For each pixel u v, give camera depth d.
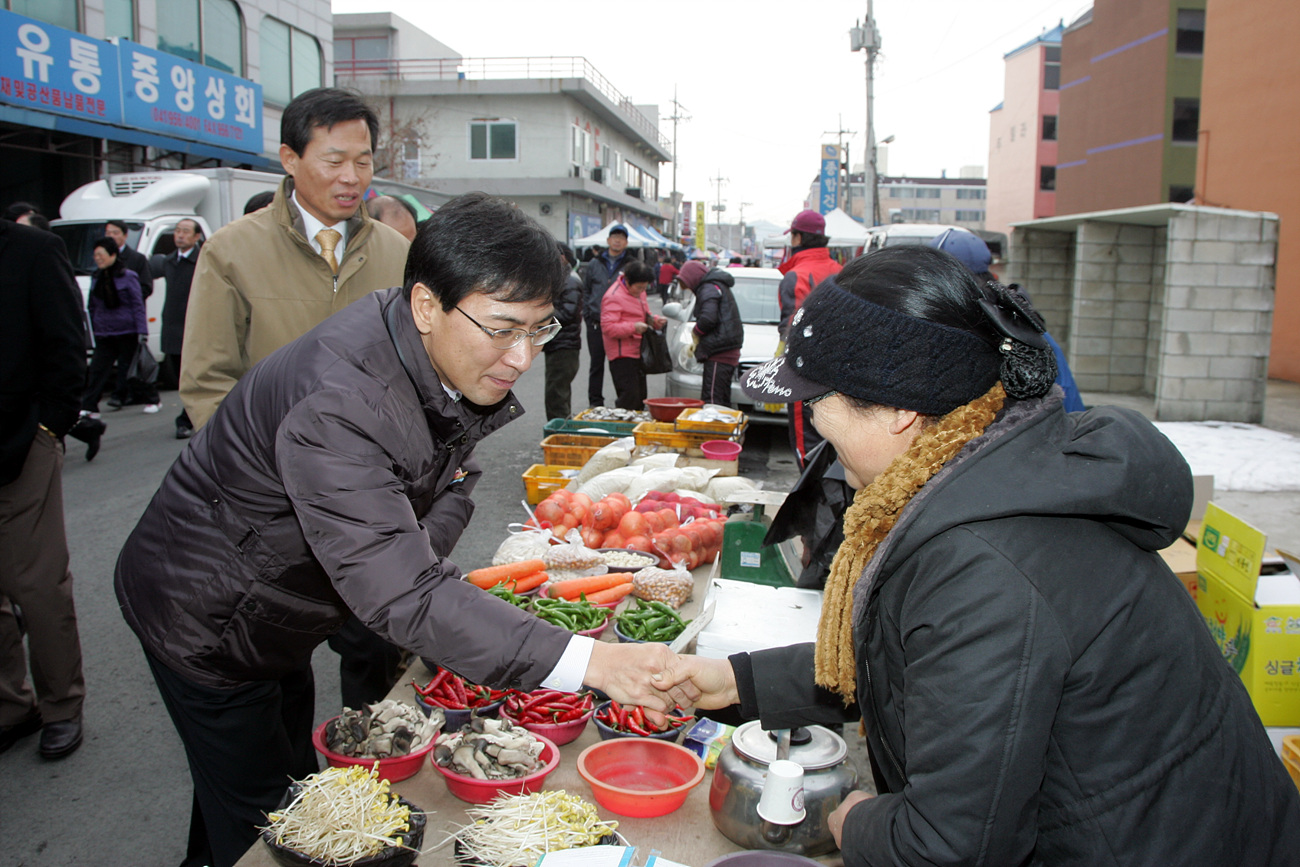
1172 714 1.11
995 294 1.21
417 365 1.56
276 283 2.68
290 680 2.31
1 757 3.10
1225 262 8.74
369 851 1.51
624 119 37.56
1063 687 1.08
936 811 1.08
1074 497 1.08
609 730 2.04
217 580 1.72
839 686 1.42
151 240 10.08
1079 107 26.06
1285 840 1.20
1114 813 1.09
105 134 12.14
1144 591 1.12
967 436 1.17
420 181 30.73
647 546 3.38
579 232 33.34
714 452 4.98
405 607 1.46
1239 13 11.88
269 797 1.99
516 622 1.51
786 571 2.94
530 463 7.44
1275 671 2.52
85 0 12.64
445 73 37.22
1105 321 11.20
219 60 15.66
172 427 8.42
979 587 1.08
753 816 1.67
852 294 1.19
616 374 8.17
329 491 1.46
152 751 3.16
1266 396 9.89
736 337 7.59
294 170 2.65
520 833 1.57
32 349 2.77
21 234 2.75
